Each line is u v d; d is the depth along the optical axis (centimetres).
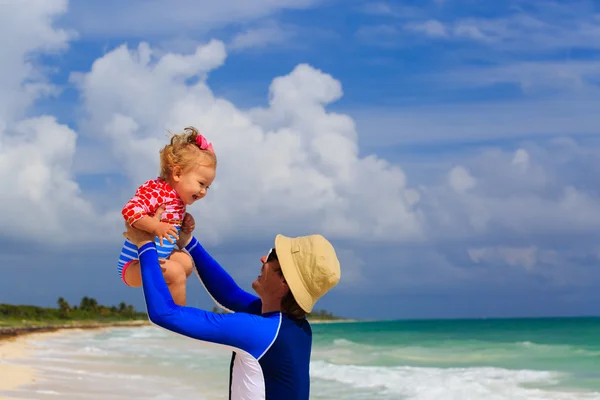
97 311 7425
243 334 313
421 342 2711
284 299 334
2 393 1085
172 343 2730
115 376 1377
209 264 379
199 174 354
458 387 1237
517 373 1445
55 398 1047
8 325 4603
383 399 1112
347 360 1864
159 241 329
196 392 1155
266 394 317
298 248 334
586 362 1694
